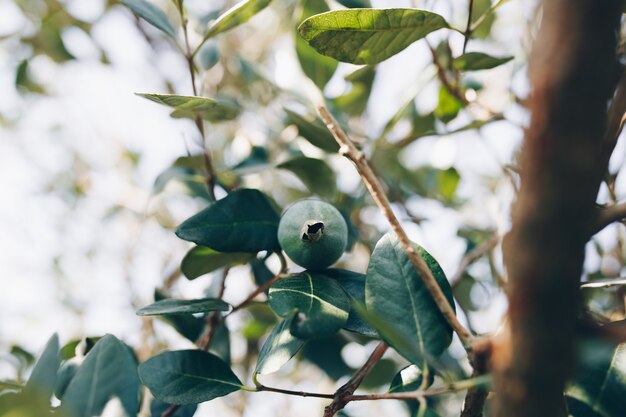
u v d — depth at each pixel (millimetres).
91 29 667
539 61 217
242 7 373
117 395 319
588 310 379
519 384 230
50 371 333
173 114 408
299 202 364
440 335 294
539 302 221
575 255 217
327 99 510
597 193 217
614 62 214
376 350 332
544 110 214
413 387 327
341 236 355
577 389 291
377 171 535
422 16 335
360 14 327
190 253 409
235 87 641
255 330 544
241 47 704
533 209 217
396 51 345
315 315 319
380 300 304
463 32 362
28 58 711
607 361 293
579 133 211
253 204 381
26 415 272
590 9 209
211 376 349
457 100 483
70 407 315
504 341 238
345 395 319
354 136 514
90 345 396
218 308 365
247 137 562
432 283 275
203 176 471
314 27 330
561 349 224
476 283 553
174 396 343
